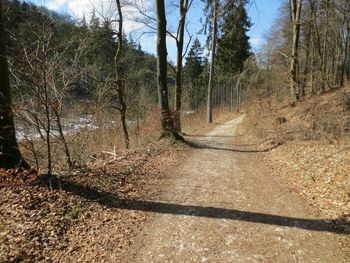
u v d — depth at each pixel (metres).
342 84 30.45
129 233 6.19
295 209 7.34
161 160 12.20
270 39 31.73
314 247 5.69
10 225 5.84
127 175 9.58
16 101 8.30
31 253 5.23
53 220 6.24
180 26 20.31
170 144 15.23
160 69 15.77
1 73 7.39
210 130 24.69
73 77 9.39
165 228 6.44
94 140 14.43
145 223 6.64
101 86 15.95
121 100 15.90
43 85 7.98
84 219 6.58
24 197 6.80
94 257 5.35
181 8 20.02
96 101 15.43
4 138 7.59
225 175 10.41
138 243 5.85
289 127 18.34
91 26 13.20
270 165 11.81
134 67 22.89
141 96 23.69
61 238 5.82
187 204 7.71
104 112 15.75
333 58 35.53
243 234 6.19
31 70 7.77
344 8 29.31
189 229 6.41
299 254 5.47
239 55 52.09
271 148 14.62
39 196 6.95
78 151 11.86
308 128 17.06
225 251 5.59
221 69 53.34
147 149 13.77
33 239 5.56
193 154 13.88
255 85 35.16
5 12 8.33
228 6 18.33
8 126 7.54
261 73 33.16
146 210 7.29
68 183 7.86
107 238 5.96
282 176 10.15
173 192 8.59
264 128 20.31
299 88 27.73
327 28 30.72
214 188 9.00
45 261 5.14
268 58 31.81
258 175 10.43
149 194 8.35
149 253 5.53
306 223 6.59
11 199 6.70
